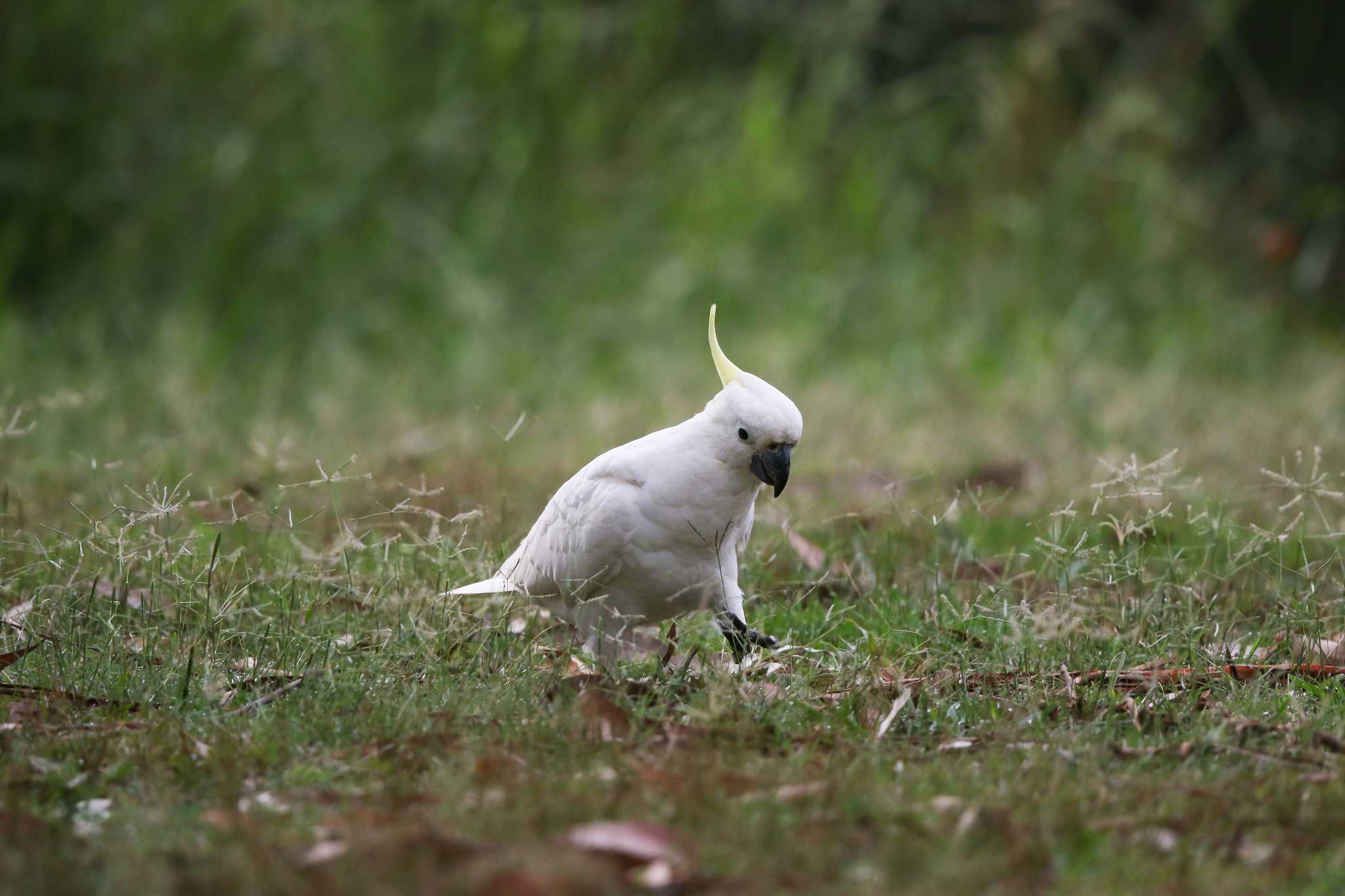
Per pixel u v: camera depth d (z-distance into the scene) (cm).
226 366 1580
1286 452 1210
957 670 662
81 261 1750
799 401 1479
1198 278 1945
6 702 598
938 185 2034
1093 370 1642
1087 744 551
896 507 895
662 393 1514
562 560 707
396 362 1647
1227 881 427
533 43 1927
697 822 459
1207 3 2106
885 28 2319
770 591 825
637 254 1850
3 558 816
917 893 413
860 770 513
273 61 1789
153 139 1778
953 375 1636
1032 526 983
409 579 747
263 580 733
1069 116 2086
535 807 469
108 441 1174
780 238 1886
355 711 584
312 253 1766
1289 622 719
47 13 1733
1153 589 738
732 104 1986
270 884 412
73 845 449
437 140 1834
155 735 548
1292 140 2180
